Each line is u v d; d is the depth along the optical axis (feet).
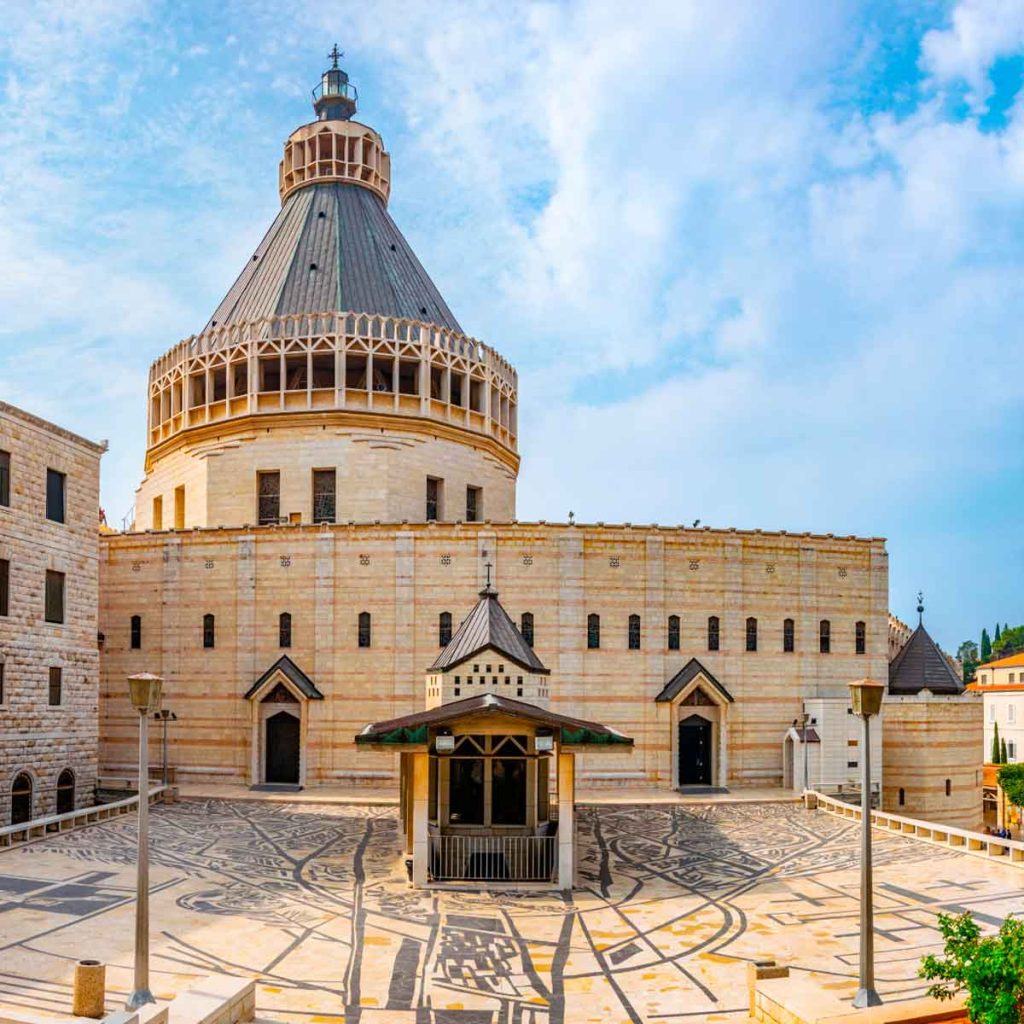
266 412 240.73
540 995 85.40
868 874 77.41
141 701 75.46
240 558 218.38
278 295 257.34
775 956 96.12
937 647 243.19
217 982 76.28
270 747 214.07
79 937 97.30
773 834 164.55
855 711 79.41
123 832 157.79
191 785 213.46
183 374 253.44
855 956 95.66
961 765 226.17
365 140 291.79
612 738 125.80
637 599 216.54
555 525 214.07
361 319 247.29
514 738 140.87
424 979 89.10
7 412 167.94
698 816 182.80
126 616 222.89
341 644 213.46
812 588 225.97
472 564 213.25
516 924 107.55
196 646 218.59
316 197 281.74
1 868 128.47
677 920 109.50
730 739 217.15
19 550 170.71
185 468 253.03
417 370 252.21
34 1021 64.34
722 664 219.20
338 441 238.89
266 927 104.42
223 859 138.72
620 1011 81.66
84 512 190.90
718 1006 82.74
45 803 175.83
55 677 180.55
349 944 99.30
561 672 211.20
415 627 212.23
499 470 267.80
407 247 292.81
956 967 66.33
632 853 148.25
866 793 78.13
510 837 131.64
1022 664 484.74
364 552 215.10
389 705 210.79
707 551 221.05
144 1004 71.51
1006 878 130.11
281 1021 78.13
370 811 183.62
